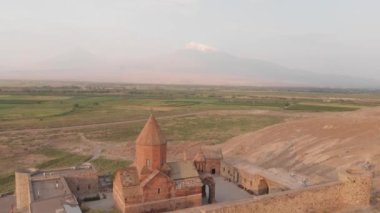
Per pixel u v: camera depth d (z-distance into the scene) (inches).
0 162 2748.5
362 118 3174.2
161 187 1519.4
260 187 1841.8
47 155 3048.7
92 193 1841.8
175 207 1555.1
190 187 1579.7
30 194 1567.4
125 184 1477.6
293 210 1250.6
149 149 1518.2
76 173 1831.9
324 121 3304.6
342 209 1336.1
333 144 2623.0
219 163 2224.4
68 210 1393.9
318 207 1300.4
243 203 1150.3
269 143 3026.6
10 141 3545.8
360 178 1334.9
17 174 1756.9
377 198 1432.1
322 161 2308.1
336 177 1893.5
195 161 1963.6
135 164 1601.9
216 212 1097.4
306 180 1787.6
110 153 3147.1
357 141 2534.5
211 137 3865.7
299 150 2682.1
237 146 3142.2
